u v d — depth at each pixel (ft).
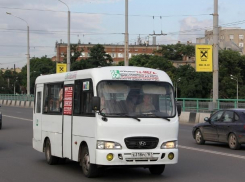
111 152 30.83
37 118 44.50
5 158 46.01
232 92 288.51
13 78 433.07
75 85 35.86
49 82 41.68
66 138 36.96
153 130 31.94
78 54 231.30
